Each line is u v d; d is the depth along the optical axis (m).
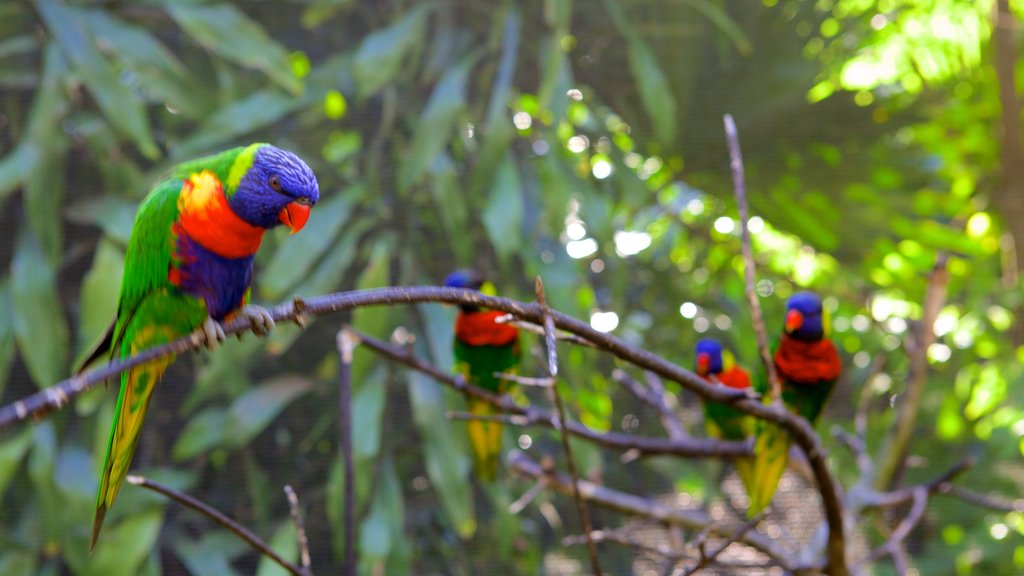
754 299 3.83
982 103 8.56
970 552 7.50
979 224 8.48
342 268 7.44
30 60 7.58
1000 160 8.37
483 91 7.91
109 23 7.50
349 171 7.71
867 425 7.93
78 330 7.27
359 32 8.05
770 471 4.60
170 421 7.35
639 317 8.20
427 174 7.61
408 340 4.51
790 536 6.95
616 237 8.18
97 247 7.46
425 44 7.96
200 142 7.43
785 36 8.09
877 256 8.41
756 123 8.03
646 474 7.55
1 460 6.88
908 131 8.33
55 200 7.19
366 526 7.05
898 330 8.22
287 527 7.18
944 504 7.64
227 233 3.17
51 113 7.21
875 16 8.39
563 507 7.52
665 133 7.67
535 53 7.97
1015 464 7.67
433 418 7.13
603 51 8.06
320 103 7.67
